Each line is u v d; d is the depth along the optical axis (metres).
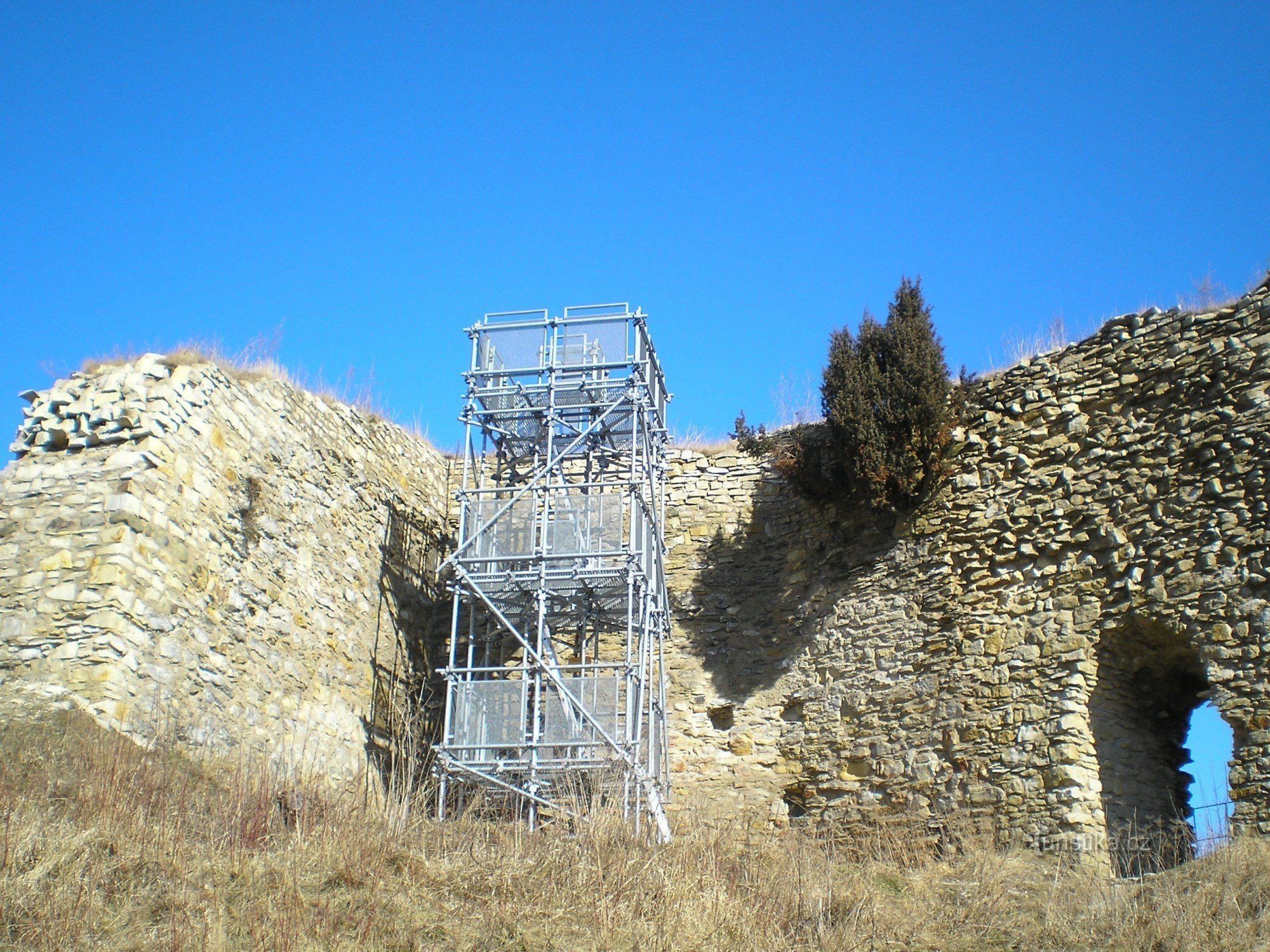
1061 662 15.11
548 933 10.69
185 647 13.66
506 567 16.89
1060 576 15.49
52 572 13.14
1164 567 14.64
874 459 17.11
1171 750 15.66
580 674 17.64
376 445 18.69
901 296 18.00
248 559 15.06
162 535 13.70
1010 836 14.74
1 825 9.98
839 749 16.97
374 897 10.62
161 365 14.59
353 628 17.08
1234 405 14.65
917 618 16.70
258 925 10.00
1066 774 14.51
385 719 17.36
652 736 16.50
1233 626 13.91
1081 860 13.93
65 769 11.43
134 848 10.41
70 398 14.40
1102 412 15.88
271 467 15.85
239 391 15.49
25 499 13.64
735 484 20.03
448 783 16.06
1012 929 11.75
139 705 12.85
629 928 10.84
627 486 17.00
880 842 15.45
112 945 9.38
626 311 17.91
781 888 11.98
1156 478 15.05
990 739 15.35
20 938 9.17
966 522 16.59
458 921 10.76
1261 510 14.07
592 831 12.45
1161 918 11.34
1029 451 16.34
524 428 18.52
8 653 12.80
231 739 14.01
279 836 11.46
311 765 14.44
